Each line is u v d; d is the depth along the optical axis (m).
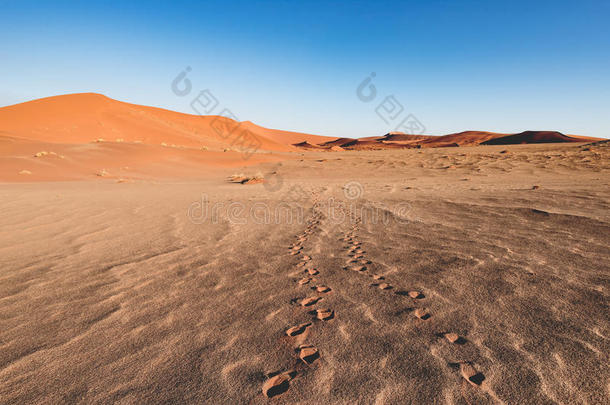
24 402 1.28
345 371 1.42
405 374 1.38
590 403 1.18
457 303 2.05
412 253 3.23
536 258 2.84
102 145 21.62
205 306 2.16
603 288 2.15
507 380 1.32
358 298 2.22
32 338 1.76
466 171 14.38
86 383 1.38
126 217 5.61
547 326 1.72
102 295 2.37
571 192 6.47
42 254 3.47
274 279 2.66
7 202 7.03
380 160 21.06
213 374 1.43
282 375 1.41
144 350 1.63
